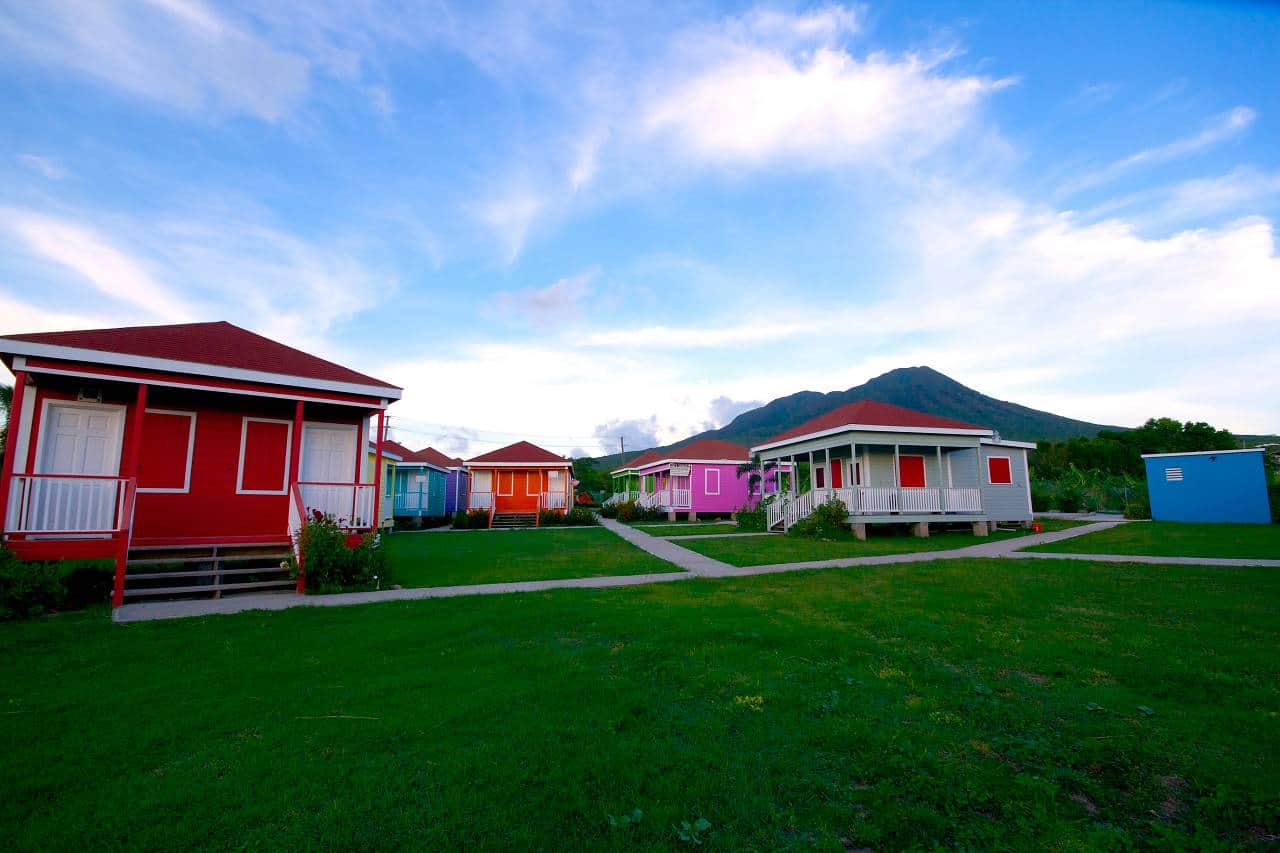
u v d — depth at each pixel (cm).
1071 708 523
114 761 416
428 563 1454
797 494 2450
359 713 498
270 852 316
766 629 774
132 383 1097
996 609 895
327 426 1399
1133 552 1566
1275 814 357
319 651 681
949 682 587
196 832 333
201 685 566
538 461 3281
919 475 2436
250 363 1184
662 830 337
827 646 697
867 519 2123
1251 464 2350
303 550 1063
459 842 326
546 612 873
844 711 511
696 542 1988
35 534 985
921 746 447
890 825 346
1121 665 632
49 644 707
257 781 389
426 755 425
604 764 411
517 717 491
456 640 730
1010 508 2483
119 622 815
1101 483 3881
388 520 2566
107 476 1020
